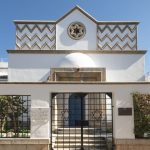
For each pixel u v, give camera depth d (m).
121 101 15.55
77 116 24.41
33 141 15.17
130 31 27.77
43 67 26.50
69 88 15.60
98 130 21.42
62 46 27.42
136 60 26.81
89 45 27.47
